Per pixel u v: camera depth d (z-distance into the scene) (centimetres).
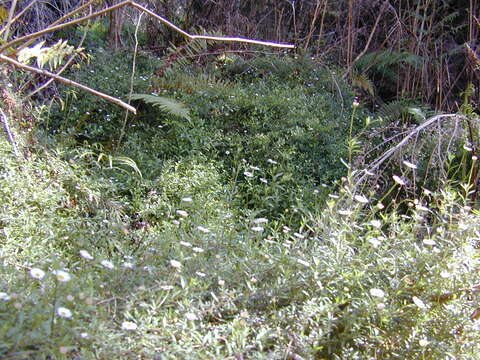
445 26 695
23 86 458
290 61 650
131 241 299
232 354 189
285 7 748
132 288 218
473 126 479
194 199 383
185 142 481
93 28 704
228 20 714
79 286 198
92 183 363
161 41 738
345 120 559
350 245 282
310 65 650
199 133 482
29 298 184
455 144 485
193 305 213
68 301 181
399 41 679
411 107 592
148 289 209
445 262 246
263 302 226
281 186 428
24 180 316
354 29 710
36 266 220
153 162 444
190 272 241
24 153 371
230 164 477
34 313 174
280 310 216
